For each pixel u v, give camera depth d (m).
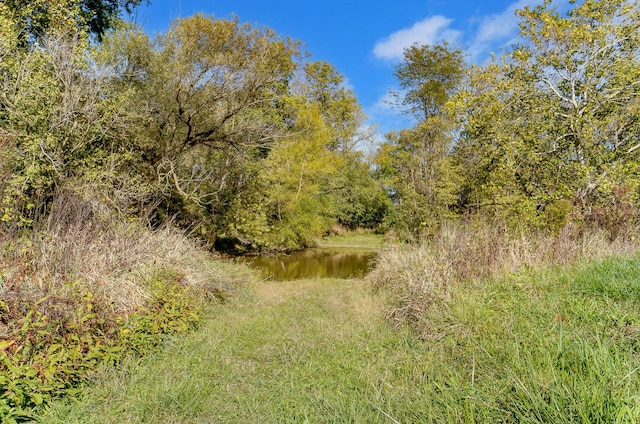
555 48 8.98
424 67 21.17
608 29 8.55
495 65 9.68
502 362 2.94
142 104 9.48
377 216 25.59
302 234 18.08
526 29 9.33
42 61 6.37
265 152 17.31
